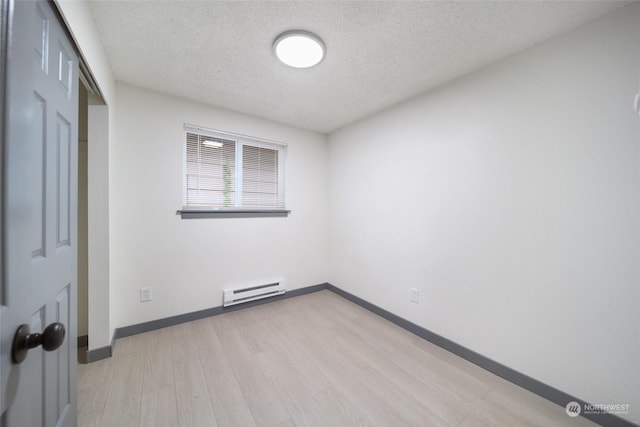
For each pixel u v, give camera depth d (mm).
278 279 2889
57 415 856
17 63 551
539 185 1473
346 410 1348
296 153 3020
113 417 1263
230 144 2582
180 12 1278
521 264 1548
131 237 2031
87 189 1703
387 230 2467
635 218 1180
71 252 952
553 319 1425
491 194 1683
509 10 1247
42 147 720
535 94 1488
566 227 1378
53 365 823
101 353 1725
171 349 1871
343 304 2826
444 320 1966
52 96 794
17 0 553
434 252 2039
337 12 1277
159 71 1827
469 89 1802
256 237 2717
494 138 1668
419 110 2148
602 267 1267
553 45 1422
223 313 2508
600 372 1271
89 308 1696
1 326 508
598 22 1274
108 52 1602
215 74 1862
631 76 1188
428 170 2080
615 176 1230
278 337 2086
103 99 1610
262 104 2369
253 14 1296
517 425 1268
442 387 1531
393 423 1271
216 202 2508
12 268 544
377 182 2570
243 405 1365
